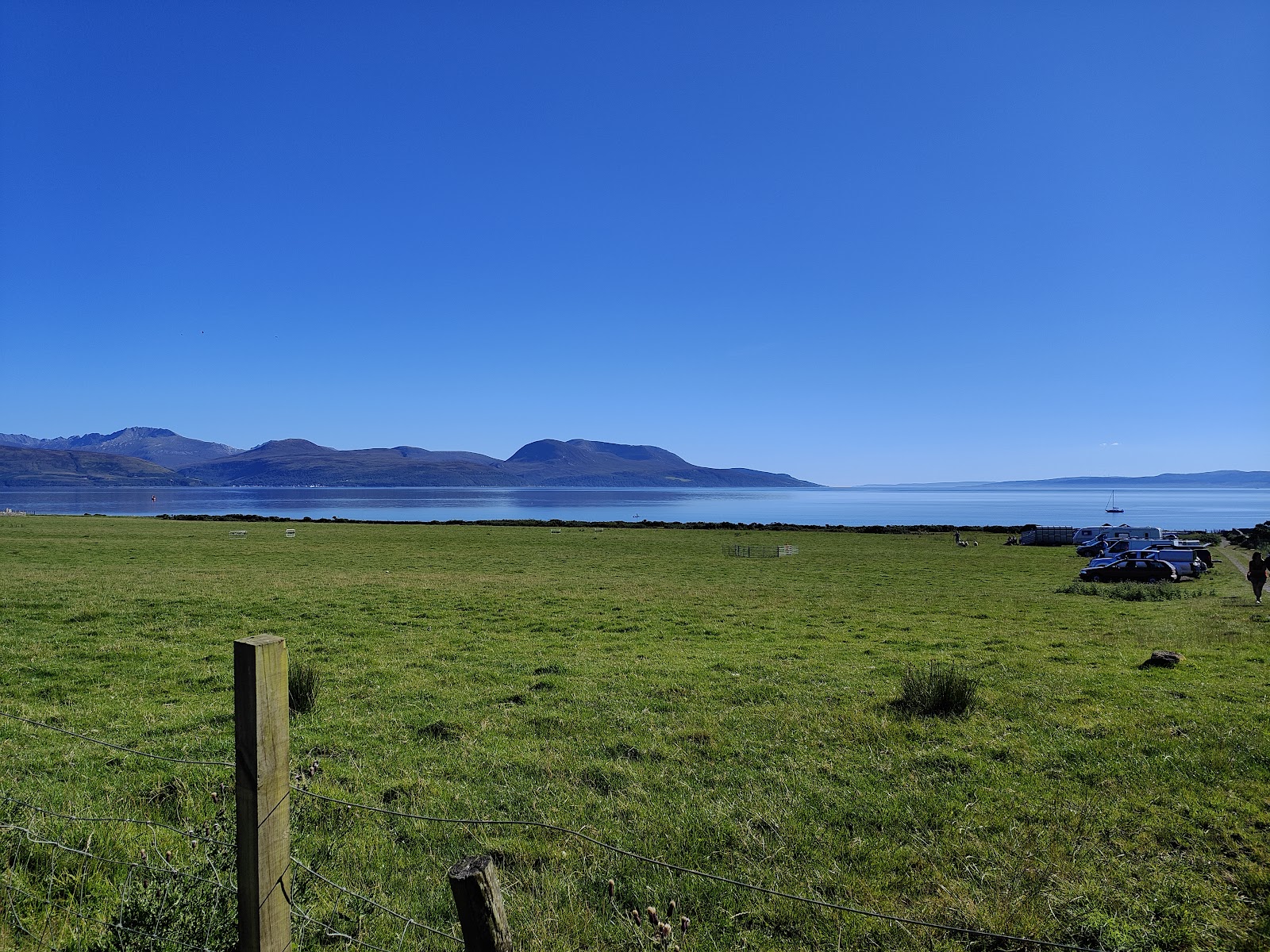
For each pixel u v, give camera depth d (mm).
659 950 5137
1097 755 9547
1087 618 24844
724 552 58500
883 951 5422
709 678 14641
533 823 7004
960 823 7527
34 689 13195
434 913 5750
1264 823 7453
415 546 59062
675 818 7660
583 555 54438
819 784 8656
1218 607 28375
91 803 7648
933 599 30750
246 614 22453
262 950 3414
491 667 15648
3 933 5031
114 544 51781
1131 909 5891
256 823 3389
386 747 10109
